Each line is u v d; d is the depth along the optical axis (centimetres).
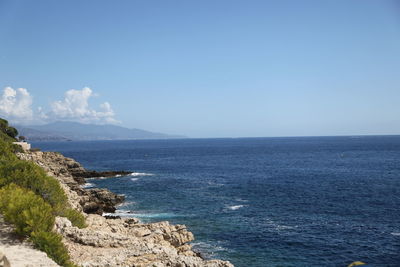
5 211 1909
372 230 3772
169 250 2158
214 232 3691
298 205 5112
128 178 8619
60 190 2678
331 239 3466
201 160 14725
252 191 6438
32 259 1475
